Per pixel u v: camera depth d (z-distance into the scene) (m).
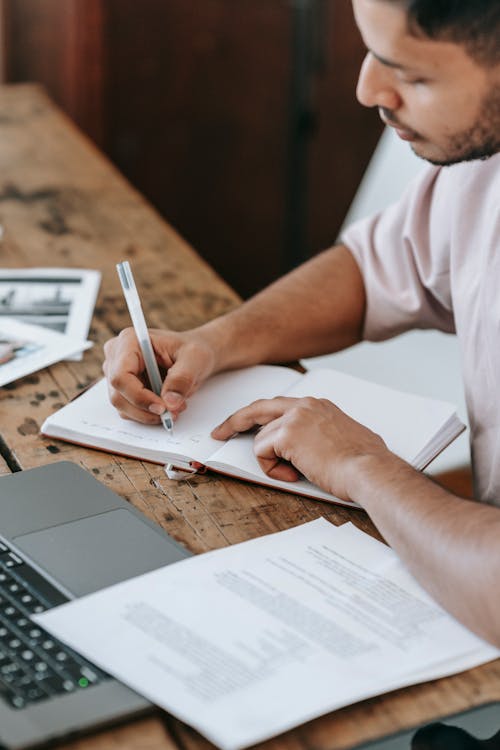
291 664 0.88
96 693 0.85
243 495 1.15
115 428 1.25
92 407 1.30
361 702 0.88
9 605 0.94
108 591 0.96
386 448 1.16
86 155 2.30
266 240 3.52
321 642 0.91
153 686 0.85
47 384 1.39
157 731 0.84
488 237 1.32
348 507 1.13
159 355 1.33
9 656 0.88
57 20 2.99
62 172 2.20
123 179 2.20
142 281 1.73
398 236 1.55
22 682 0.86
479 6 0.94
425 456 1.21
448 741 0.85
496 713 0.88
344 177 3.51
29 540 1.04
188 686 0.85
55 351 1.47
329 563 1.02
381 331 1.59
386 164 2.38
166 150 3.28
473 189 1.38
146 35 3.10
